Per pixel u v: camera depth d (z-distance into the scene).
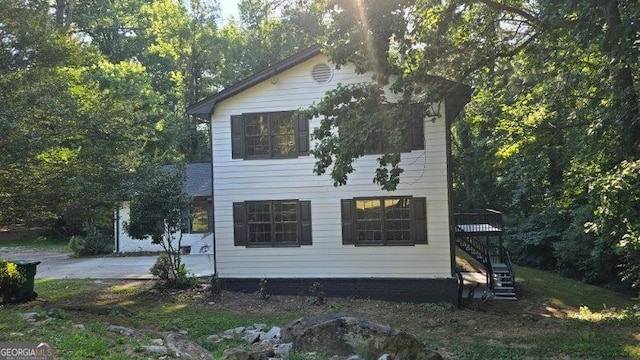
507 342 11.11
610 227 11.02
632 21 8.37
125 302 14.92
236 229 17.06
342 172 12.16
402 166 16.05
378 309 14.88
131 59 42.31
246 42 36.97
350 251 16.36
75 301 14.67
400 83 12.41
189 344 8.16
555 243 24.69
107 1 39.72
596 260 22.31
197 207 25.83
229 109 17.16
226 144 17.19
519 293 19.19
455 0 11.75
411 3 11.52
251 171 17.02
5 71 12.84
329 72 16.52
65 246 32.06
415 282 15.85
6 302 12.47
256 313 14.15
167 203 16.30
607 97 12.23
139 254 26.05
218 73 38.62
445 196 15.76
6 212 12.10
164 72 42.56
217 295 16.25
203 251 25.28
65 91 13.37
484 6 13.65
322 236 16.55
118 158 13.28
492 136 19.17
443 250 15.75
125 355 6.50
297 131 16.69
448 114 15.88
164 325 11.91
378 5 11.47
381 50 11.82
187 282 17.06
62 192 11.98
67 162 12.56
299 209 16.69
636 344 10.23
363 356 8.24
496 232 18.70
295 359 7.65
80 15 37.78
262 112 16.95
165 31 36.75
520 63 16.08
